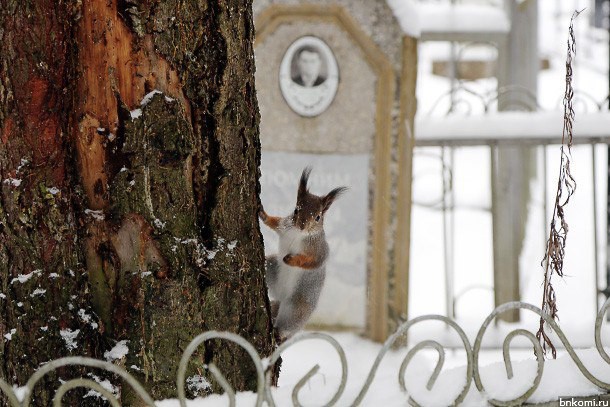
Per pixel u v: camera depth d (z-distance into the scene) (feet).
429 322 32.32
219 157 16.48
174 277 15.85
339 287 30.66
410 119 30.50
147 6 15.64
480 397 15.17
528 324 33.45
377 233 30.63
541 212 50.08
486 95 41.93
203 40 16.16
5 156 15.48
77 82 15.74
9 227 15.51
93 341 15.87
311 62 30.45
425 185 53.78
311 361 27.04
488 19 42.83
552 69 80.18
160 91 15.83
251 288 16.96
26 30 15.33
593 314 34.91
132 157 15.78
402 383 14.88
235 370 16.47
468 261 44.98
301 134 30.73
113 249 15.92
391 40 30.25
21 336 15.47
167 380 15.83
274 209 30.76
